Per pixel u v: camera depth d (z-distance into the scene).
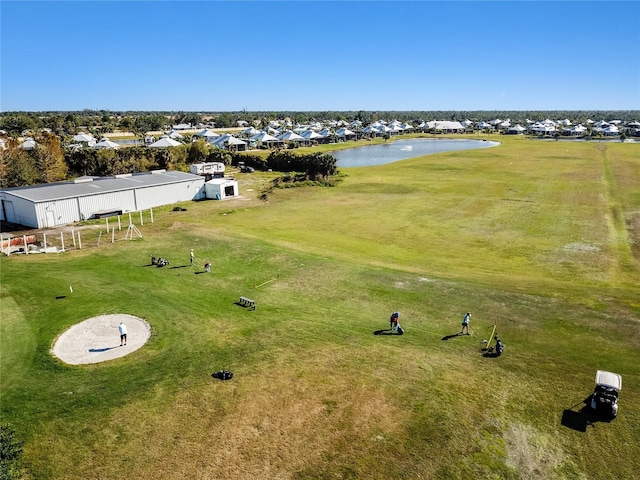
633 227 54.88
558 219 59.19
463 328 28.56
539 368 24.41
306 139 171.50
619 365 24.61
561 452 18.48
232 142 140.25
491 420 20.34
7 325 29.62
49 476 17.50
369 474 17.44
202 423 20.28
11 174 76.06
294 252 45.59
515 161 117.06
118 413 20.95
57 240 50.47
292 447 18.83
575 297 33.75
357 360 25.27
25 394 22.44
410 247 48.47
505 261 43.91
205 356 25.84
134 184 68.00
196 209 67.31
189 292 35.47
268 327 29.47
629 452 18.44
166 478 17.34
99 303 33.06
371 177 96.31
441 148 169.38
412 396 22.00
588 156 124.25
